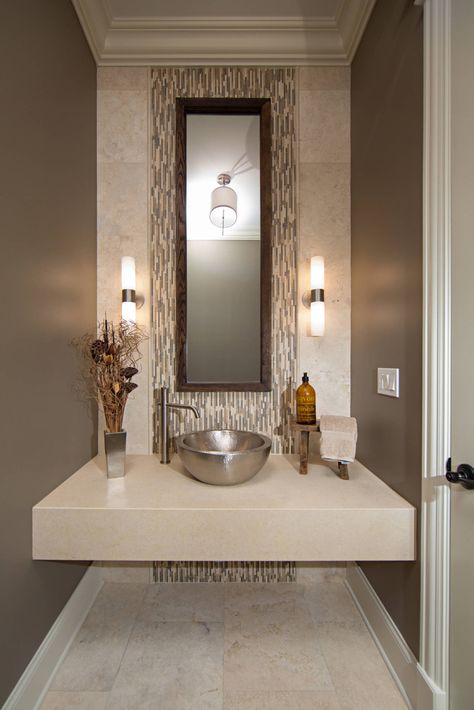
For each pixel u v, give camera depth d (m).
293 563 1.69
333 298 1.67
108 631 1.40
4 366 0.95
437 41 0.99
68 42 1.35
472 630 0.91
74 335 1.40
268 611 1.51
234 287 1.66
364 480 1.36
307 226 1.66
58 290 1.27
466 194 0.92
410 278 1.15
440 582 1.01
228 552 1.12
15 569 1.01
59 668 1.24
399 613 1.21
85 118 1.51
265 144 1.65
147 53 1.63
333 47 1.63
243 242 1.66
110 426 1.36
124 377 1.39
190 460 1.27
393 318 1.26
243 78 1.65
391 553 1.13
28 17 1.07
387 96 1.30
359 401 1.57
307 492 1.25
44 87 1.17
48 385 1.20
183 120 1.65
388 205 1.29
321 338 1.67
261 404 1.67
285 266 1.66
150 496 1.20
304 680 1.20
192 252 1.66
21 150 1.03
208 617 1.47
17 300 1.01
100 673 1.22
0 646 0.94
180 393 1.66
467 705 0.92
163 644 1.34
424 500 1.07
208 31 1.60
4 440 0.96
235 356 1.65
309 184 1.66
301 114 1.66
